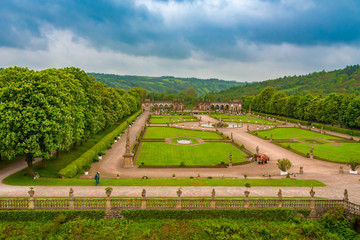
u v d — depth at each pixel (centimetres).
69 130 4428
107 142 7069
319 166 5562
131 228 2762
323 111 12062
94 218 2839
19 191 3331
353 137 9581
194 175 4834
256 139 8744
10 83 3859
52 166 4706
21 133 3678
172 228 2791
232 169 5281
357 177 4594
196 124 13125
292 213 2995
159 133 9794
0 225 2678
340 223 2898
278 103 17038
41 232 2617
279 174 4944
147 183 3862
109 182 3881
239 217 2956
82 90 5659
